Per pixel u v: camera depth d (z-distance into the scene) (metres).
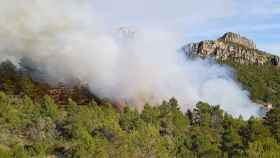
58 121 72.56
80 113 74.50
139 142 65.00
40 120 70.19
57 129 69.81
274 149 76.31
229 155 75.06
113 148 61.03
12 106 76.12
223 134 84.00
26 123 69.88
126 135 66.25
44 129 68.75
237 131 87.62
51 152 61.47
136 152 62.91
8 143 62.03
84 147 58.62
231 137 79.12
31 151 58.69
